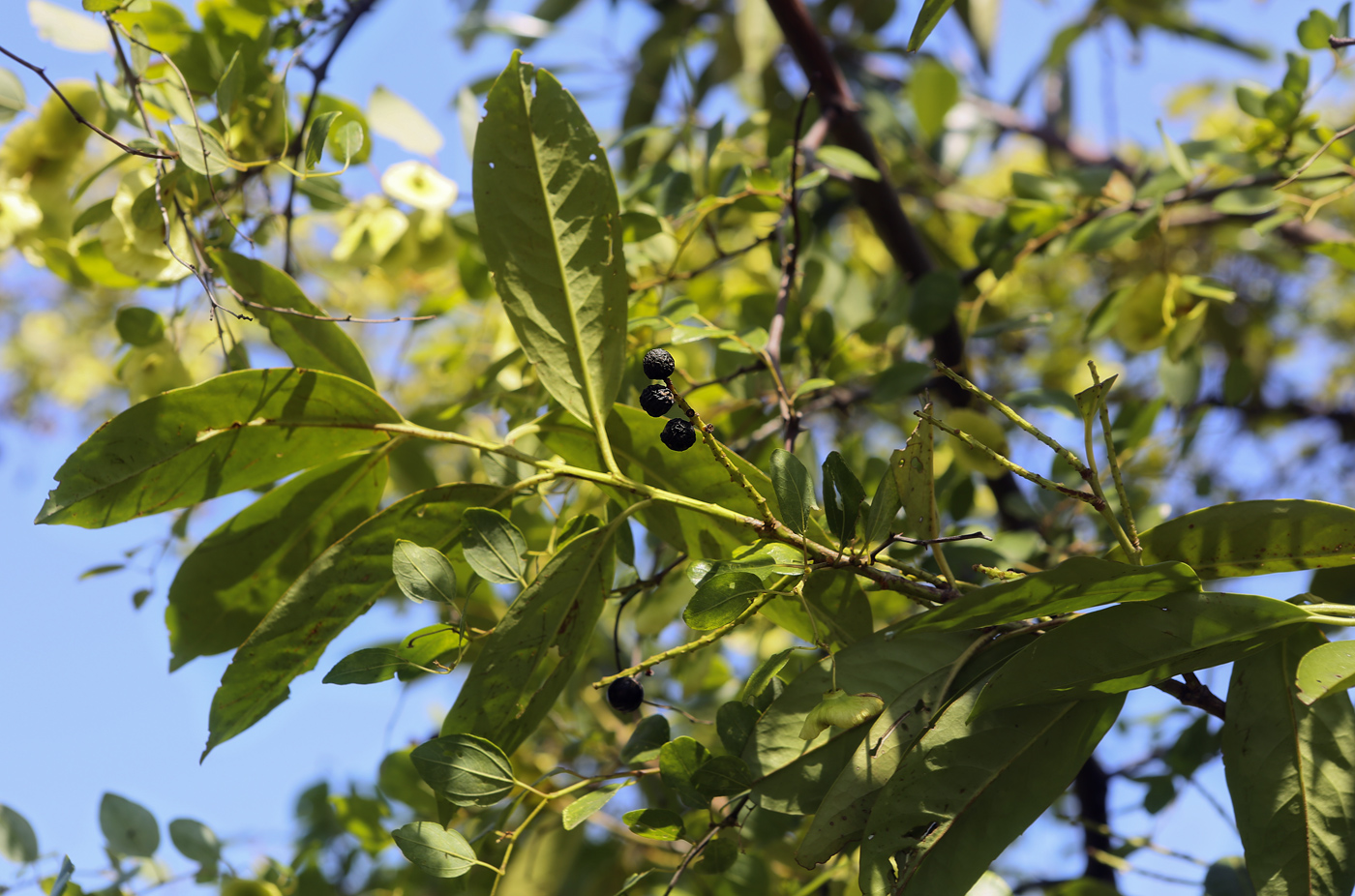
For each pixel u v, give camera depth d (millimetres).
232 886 1134
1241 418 1970
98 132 1018
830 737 946
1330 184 1181
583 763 1290
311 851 1196
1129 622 911
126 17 1081
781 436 1171
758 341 1093
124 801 1138
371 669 956
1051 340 2094
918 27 914
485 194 957
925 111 1748
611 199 958
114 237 1082
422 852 949
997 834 910
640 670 932
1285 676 917
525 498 1067
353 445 982
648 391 929
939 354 1284
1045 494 1229
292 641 975
